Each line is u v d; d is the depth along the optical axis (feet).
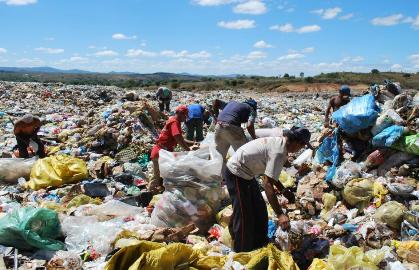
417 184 20.97
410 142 21.94
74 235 18.80
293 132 15.83
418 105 24.70
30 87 93.15
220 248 17.92
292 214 20.99
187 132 35.55
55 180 26.21
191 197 19.94
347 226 18.95
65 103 73.61
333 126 26.14
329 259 14.87
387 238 17.74
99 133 36.37
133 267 13.97
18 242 17.67
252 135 24.41
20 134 30.71
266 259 15.01
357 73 245.86
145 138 36.04
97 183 24.91
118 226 19.60
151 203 22.44
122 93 86.74
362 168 22.82
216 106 33.45
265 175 16.01
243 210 16.61
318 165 24.97
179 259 15.12
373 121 23.25
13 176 27.55
